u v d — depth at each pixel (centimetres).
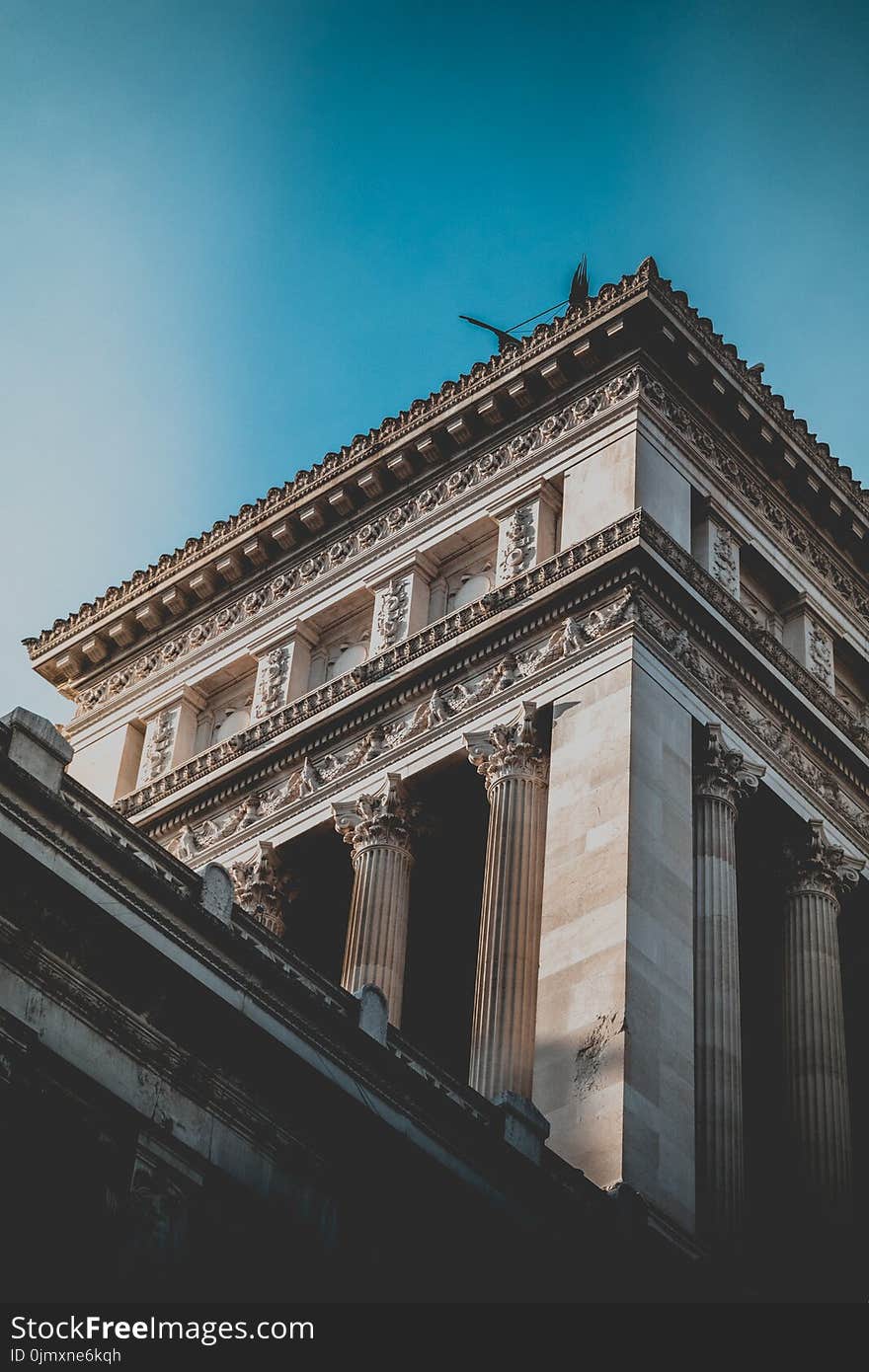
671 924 5925
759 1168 6500
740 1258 5612
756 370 7250
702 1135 5778
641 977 5731
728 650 6625
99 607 8075
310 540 7631
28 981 4125
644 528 6500
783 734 6731
